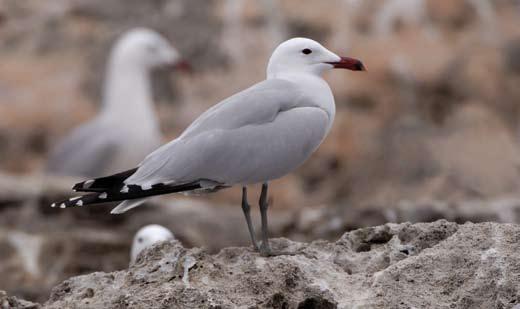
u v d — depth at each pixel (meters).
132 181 8.29
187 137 8.50
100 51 23.73
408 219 14.37
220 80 23.23
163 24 24.16
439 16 23.66
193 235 15.48
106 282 8.09
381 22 23.59
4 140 21.48
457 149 20.89
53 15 24.42
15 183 15.93
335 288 7.83
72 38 24.02
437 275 7.81
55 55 23.73
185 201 16.84
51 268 15.13
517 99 22.39
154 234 11.38
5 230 15.41
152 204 15.70
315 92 8.90
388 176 20.61
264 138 8.54
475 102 22.20
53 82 22.94
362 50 22.98
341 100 21.91
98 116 21.16
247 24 23.95
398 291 7.73
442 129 21.52
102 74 23.25
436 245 8.06
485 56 22.97
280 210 19.77
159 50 18.61
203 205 16.17
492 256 7.77
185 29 24.00
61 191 15.73
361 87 22.08
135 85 18.44
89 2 24.70
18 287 14.86
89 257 15.23
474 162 20.67
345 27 23.53
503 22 23.78
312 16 23.75
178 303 7.58
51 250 15.21
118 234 15.45
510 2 24.20
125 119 18.27
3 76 22.97
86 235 15.31
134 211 15.62
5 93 22.52
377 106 21.91
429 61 22.59
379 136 21.27
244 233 15.65
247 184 8.60
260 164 8.50
